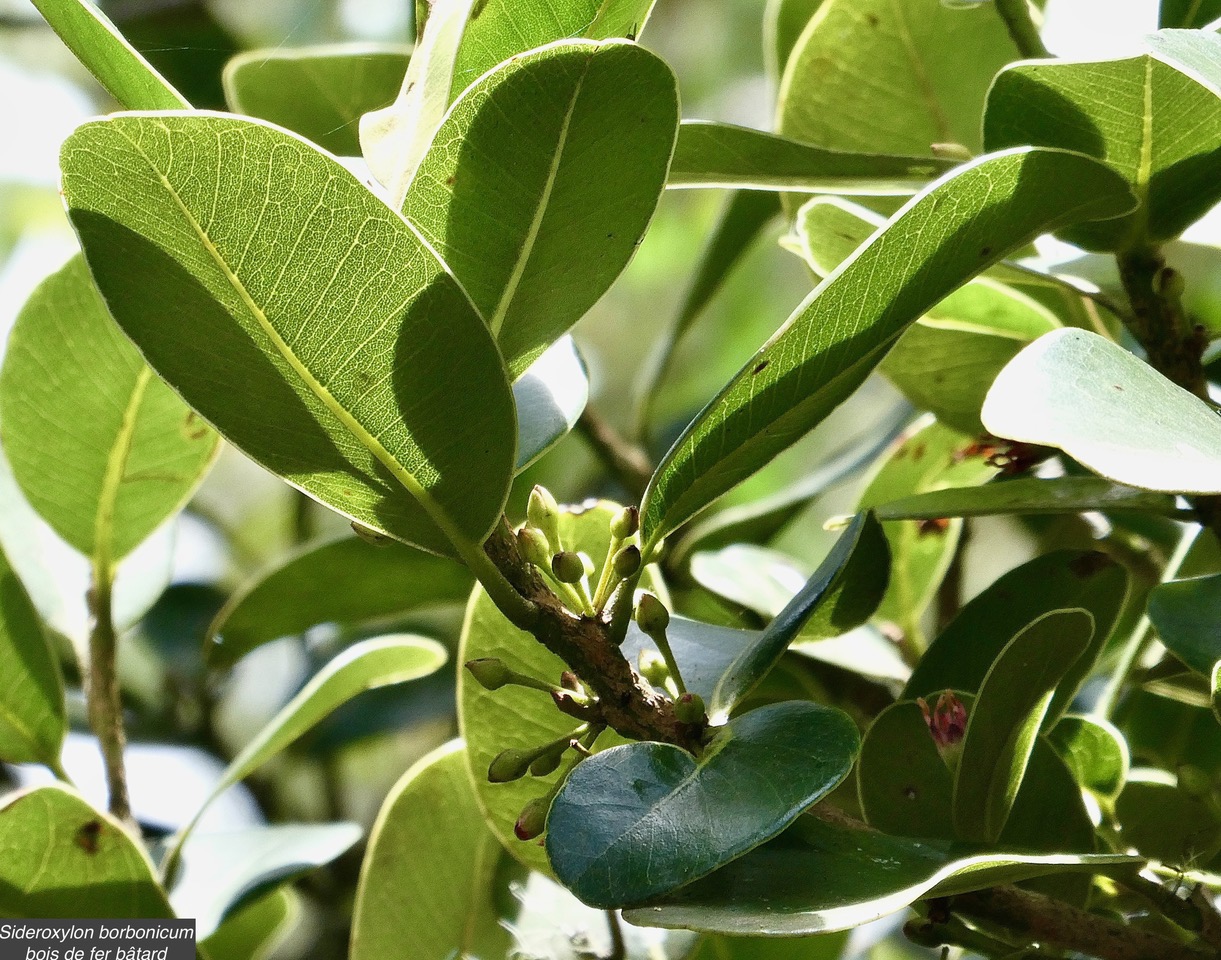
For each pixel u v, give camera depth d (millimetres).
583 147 469
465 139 466
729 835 453
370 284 458
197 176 449
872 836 480
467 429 470
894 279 472
